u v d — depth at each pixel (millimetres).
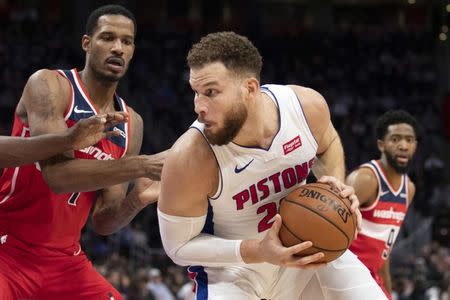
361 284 4406
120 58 4934
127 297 10875
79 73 5031
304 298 4590
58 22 24109
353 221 3924
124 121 4438
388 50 26891
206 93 3797
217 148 3965
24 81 20016
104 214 5316
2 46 21203
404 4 31906
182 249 4168
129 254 13398
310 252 3838
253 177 4059
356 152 21281
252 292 4426
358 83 25234
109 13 4934
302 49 26219
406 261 14680
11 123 18719
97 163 4527
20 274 4957
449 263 13758
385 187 6434
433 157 22125
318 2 29688
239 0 29875
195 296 4422
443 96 24641
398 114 6488
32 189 4883
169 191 3996
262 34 27125
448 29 25438
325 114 4281
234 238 4348
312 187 3975
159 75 22781
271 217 4258
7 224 4984
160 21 28031
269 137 4051
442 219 16672
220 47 3785
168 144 19328
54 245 5047
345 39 27016
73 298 5184
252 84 3877
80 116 4910
